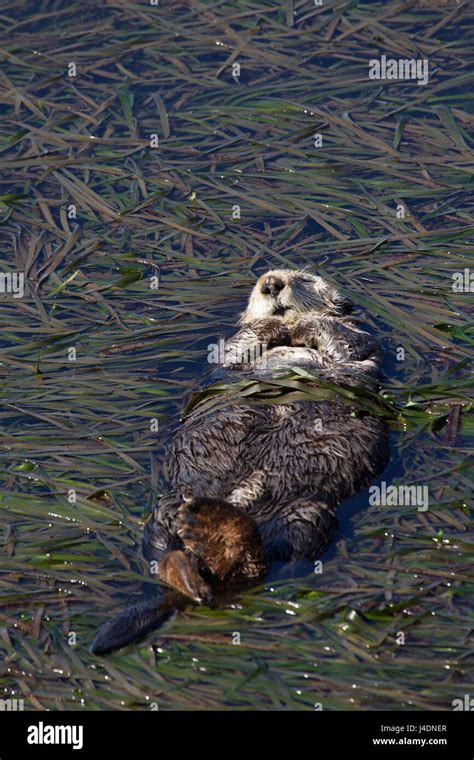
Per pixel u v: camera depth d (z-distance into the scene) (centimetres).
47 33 3534
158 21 3481
